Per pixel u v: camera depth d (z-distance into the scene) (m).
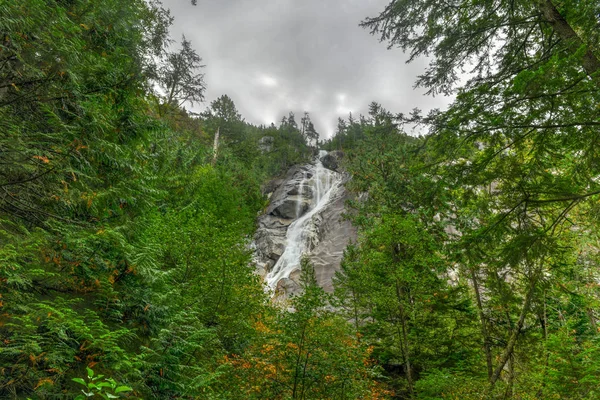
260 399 7.72
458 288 14.90
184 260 10.53
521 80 5.21
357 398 8.55
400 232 14.17
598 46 6.95
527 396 10.94
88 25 6.27
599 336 10.83
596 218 6.96
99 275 5.84
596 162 6.18
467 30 9.08
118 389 2.44
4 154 4.46
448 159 7.79
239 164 51.84
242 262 12.52
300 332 7.94
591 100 5.30
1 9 4.11
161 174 11.84
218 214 20.70
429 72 10.08
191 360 7.30
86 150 5.35
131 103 7.32
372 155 20.97
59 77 4.95
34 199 5.36
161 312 6.96
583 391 8.76
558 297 13.06
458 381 11.07
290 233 45.91
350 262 19.64
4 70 4.64
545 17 7.80
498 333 13.79
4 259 4.09
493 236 7.10
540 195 6.91
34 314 4.24
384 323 14.19
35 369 4.10
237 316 10.12
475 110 6.42
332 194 53.41
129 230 6.51
